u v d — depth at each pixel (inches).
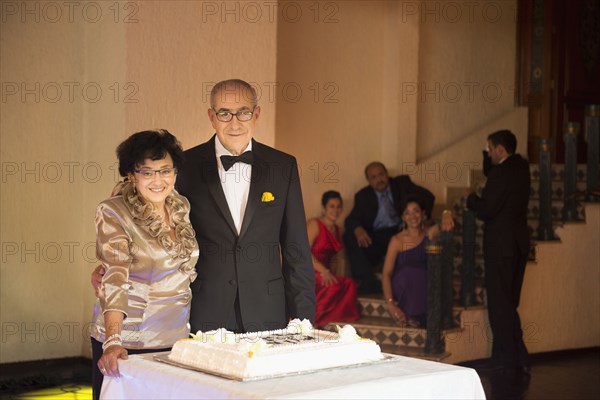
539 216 297.3
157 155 119.3
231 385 93.7
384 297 280.1
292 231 141.9
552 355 286.0
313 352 102.5
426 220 288.0
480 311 267.6
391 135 317.1
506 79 350.3
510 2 350.6
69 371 250.4
